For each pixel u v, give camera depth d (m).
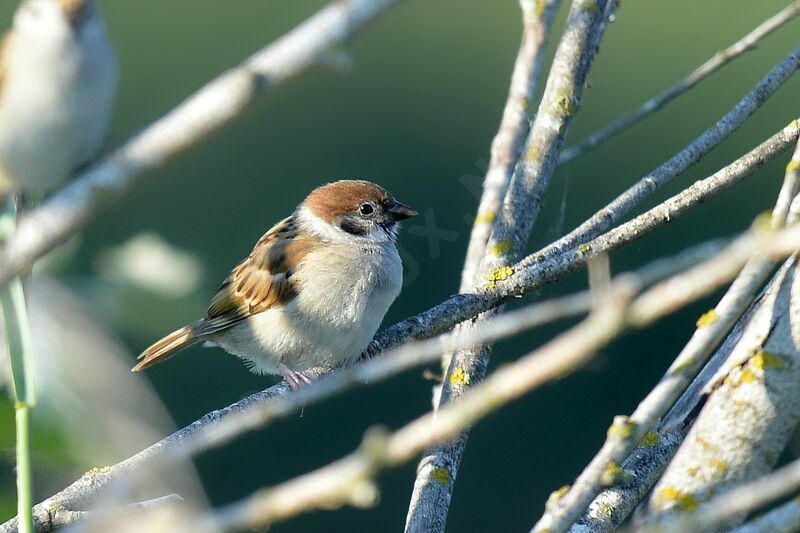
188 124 2.67
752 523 4.09
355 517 16.17
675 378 4.34
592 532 5.79
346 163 19.86
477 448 15.92
